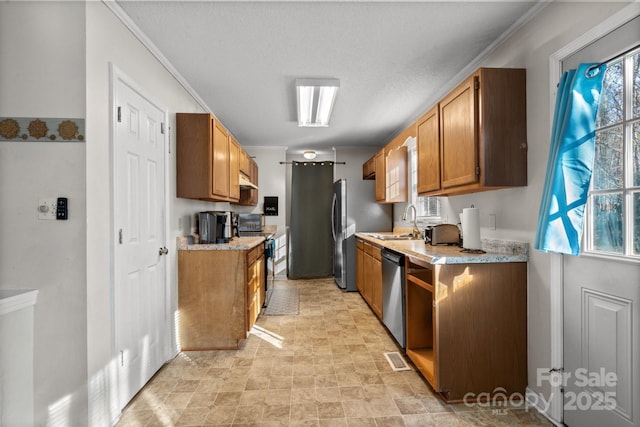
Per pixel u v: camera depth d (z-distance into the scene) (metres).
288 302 4.39
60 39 1.65
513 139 2.05
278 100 3.51
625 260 1.46
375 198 5.11
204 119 2.87
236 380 2.32
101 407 1.75
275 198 5.94
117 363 1.89
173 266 2.74
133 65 2.14
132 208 2.09
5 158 1.63
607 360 1.56
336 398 2.09
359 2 1.92
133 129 2.11
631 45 1.44
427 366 2.28
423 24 2.13
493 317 2.06
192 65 2.69
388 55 2.55
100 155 1.76
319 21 2.10
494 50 2.43
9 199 1.63
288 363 2.58
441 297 2.03
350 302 4.39
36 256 1.64
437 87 3.17
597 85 1.52
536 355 1.99
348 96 3.40
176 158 2.84
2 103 1.64
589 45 1.65
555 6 1.84
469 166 2.14
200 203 3.52
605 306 1.57
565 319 1.80
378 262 3.55
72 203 1.64
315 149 6.20
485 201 2.53
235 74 2.87
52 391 1.63
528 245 2.05
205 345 2.84
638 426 1.42
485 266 2.06
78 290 1.64
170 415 1.91
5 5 1.64
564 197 1.60
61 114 1.65
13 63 1.64
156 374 2.40
